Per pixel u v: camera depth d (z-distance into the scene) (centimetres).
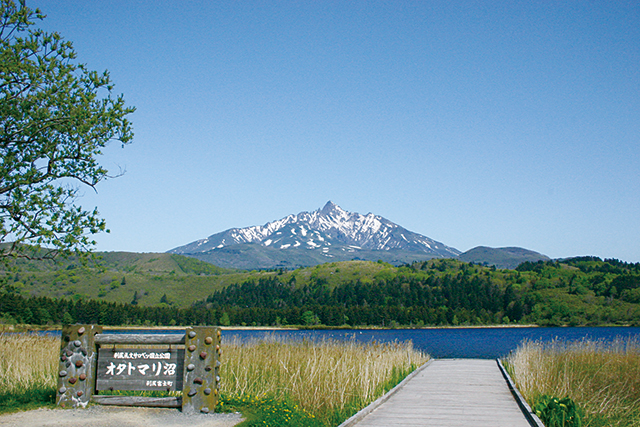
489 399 1367
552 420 1091
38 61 1305
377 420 1077
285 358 1678
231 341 2166
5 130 1261
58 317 9338
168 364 965
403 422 1052
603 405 1414
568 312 15788
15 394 1088
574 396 1448
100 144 1414
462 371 2144
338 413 1107
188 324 13438
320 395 1216
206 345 954
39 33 1331
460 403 1300
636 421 1316
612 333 9319
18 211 1215
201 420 886
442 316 15762
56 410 937
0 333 1703
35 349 1592
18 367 1345
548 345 2331
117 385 972
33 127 1284
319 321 15188
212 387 941
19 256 1252
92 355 975
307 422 988
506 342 7069
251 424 860
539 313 16150
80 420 869
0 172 1180
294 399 1214
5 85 1285
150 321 12669
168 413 929
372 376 1454
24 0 1317
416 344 6506
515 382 1634
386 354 1916
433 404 1283
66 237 1241
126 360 975
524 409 1180
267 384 1362
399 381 1738
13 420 866
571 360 1994
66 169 1371
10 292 1310
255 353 1797
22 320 5791
